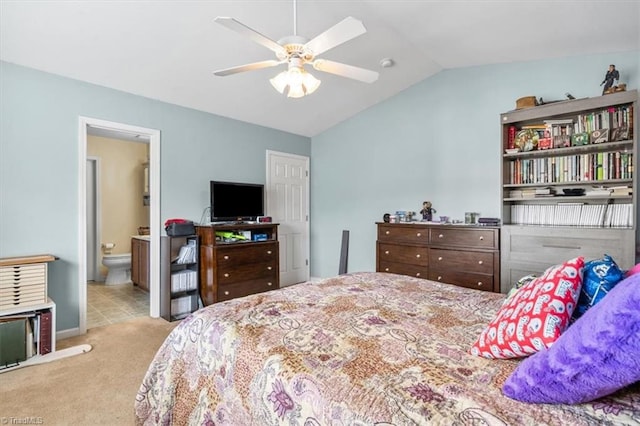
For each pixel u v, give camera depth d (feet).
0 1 7.02
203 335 4.71
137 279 15.71
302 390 3.26
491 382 3.10
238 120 14.42
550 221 10.08
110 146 17.92
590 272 3.52
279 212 16.08
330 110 14.92
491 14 8.19
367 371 3.35
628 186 8.90
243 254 12.48
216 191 12.69
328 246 16.94
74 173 10.00
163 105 12.00
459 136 12.52
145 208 19.07
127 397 6.72
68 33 8.16
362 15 8.71
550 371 2.54
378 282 7.14
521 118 10.02
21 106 9.11
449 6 8.07
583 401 2.59
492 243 10.45
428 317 4.90
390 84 13.39
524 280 5.07
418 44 10.37
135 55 9.34
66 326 9.88
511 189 10.89
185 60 9.86
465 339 4.11
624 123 8.76
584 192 9.45
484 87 11.93
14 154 9.02
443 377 3.19
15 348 7.96
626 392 2.73
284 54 6.45
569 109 9.18
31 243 9.30
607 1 7.11
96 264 17.43
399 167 14.23
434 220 13.12
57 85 9.69
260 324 4.60
